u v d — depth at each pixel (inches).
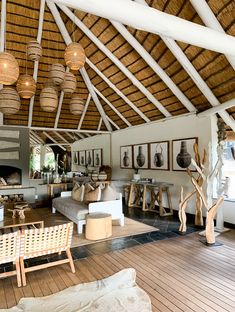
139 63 205.6
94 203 183.6
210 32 98.3
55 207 233.6
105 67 232.5
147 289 104.7
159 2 144.7
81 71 252.2
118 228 191.8
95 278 114.7
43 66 231.8
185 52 166.1
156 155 267.7
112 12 83.0
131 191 275.3
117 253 143.8
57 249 117.0
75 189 234.2
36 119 293.6
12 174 295.1
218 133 194.5
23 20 190.4
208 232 156.2
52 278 115.0
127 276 114.0
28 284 109.8
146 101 253.4
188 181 227.6
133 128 308.2
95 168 396.2
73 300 96.4
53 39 213.0
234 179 204.5
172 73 195.2
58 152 479.8
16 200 213.9
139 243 159.8
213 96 188.4
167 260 133.4
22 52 213.5
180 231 182.9
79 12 182.5
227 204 194.1
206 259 134.2
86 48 220.2
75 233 179.9
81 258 137.1
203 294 100.7
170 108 241.6
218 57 154.8
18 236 106.0
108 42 197.9
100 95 282.4
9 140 284.7
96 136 393.4
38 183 306.8
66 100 279.0
